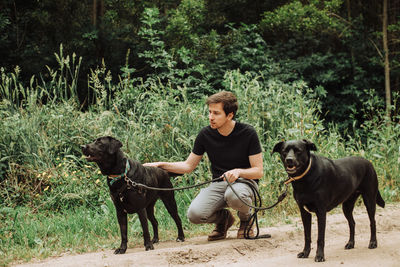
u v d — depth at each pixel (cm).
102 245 504
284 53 1775
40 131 745
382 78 1747
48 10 1570
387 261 380
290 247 465
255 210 496
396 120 1289
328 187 392
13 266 435
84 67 1455
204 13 1848
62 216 611
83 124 745
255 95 794
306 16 1820
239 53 1556
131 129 727
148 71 1511
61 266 407
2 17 1434
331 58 1773
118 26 1603
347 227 546
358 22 1808
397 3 1912
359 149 838
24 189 670
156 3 1706
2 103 761
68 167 685
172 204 515
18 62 1448
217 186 490
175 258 420
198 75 1488
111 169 437
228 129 484
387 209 666
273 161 682
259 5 1922
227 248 450
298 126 743
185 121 738
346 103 1722
